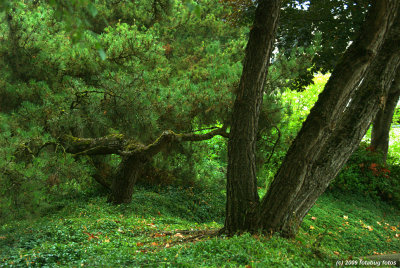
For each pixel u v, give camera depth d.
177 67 13.57
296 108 17.20
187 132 10.52
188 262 4.20
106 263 4.42
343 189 13.84
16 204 6.13
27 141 6.98
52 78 8.46
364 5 9.84
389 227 11.90
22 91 7.86
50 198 7.27
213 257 4.31
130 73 8.49
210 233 6.58
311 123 5.21
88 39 7.93
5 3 2.33
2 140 6.22
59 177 7.18
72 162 7.49
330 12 10.56
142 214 9.39
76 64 8.48
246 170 5.95
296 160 5.28
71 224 7.53
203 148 12.25
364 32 4.90
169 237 6.80
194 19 14.59
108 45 8.41
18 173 6.21
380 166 14.61
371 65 5.08
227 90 9.08
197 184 12.37
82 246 5.64
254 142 6.02
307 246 5.24
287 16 10.92
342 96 5.01
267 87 9.02
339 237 10.02
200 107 9.32
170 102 8.85
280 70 8.81
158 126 9.39
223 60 10.35
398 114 19.52
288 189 5.31
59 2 2.18
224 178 13.00
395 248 10.33
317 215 11.27
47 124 7.75
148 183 12.09
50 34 8.98
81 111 8.16
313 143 5.19
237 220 5.83
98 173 10.84
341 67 5.04
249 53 5.86
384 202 13.84
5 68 8.04
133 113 8.20
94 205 9.57
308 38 10.92
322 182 5.33
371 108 5.12
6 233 6.35
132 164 9.45
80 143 9.16
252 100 5.88
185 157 12.30
